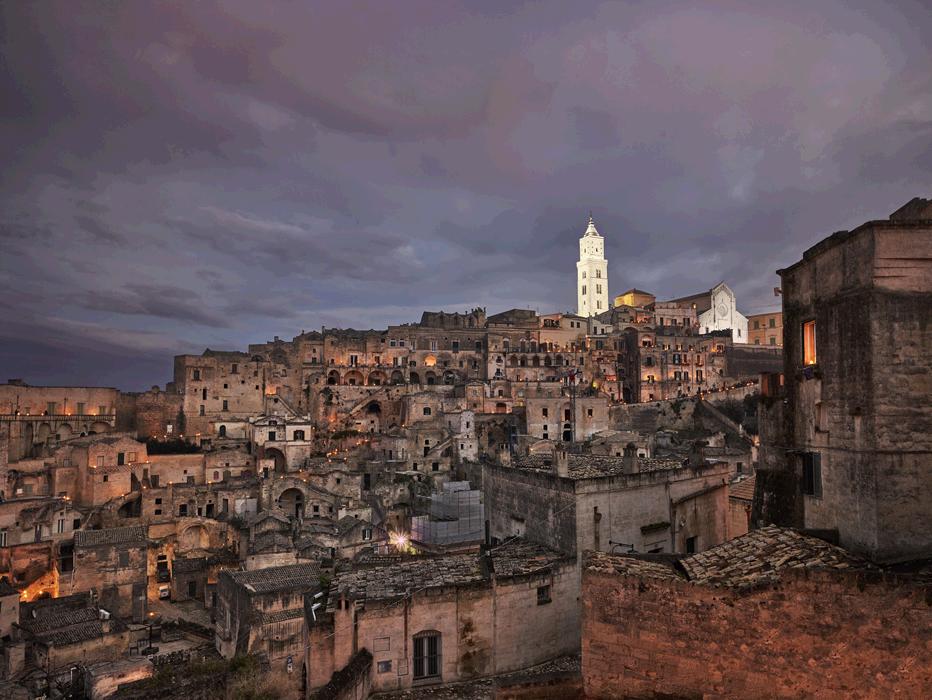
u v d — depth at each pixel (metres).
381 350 153.38
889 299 15.90
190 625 70.94
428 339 157.38
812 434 18.81
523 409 133.12
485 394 137.25
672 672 15.20
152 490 91.69
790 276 20.55
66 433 118.00
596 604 16.36
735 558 16.80
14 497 88.06
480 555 30.94
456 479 96.44
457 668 25.86
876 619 13.05
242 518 90.50
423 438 114.38
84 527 83.88
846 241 17.02
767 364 159.88
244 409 136.75
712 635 14.74
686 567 16.94
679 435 112.75
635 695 15.68
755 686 14.19
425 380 153.12
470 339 160.00
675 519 33.16
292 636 53.56
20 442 112.06
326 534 77.50
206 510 94.50
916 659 12.64
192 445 118.50
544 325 164.12
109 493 94.38
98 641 58.09
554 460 34.97
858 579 13.27
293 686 43.31
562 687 17.11
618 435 101.44
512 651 27.02
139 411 128.75
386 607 25.00
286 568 61.66
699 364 154.38
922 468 15.61
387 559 32.97
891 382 15.80
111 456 95.81
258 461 108.56
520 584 27.42
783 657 13.91
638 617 15.74
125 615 74.12
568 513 30.38
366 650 24.59
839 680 13.31
